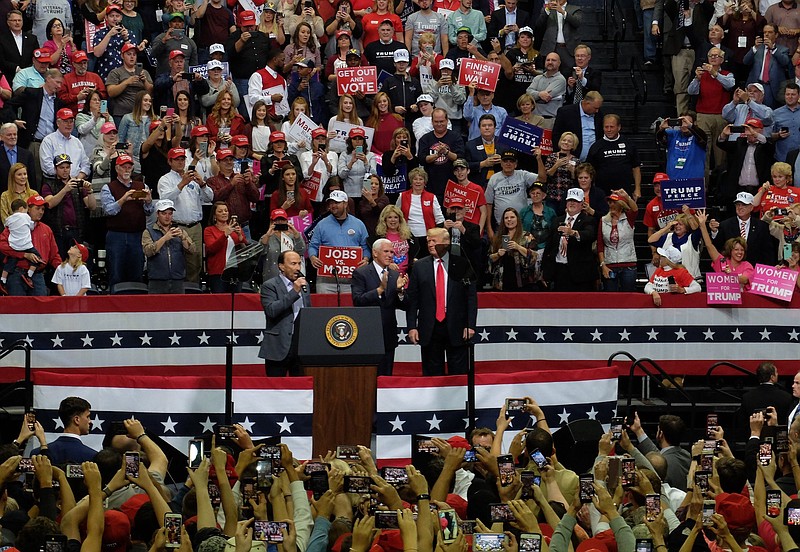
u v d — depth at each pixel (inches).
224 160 824.3
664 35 1031.6
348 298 743.1
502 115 919.7
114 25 950.4
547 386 644.1
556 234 806.5
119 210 790.5
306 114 901.2
